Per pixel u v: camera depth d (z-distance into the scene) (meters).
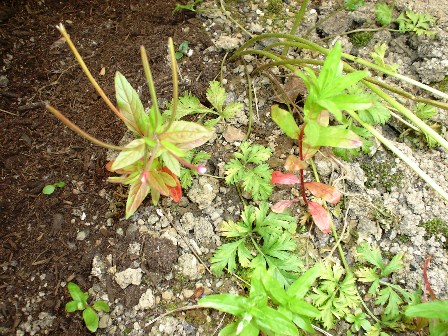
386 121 0.23
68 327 0.19
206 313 0.20
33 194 0.22
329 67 0.16
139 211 0.22
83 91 0.24
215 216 0.22
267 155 0.21
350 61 0.26
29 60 0.24
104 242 0.21
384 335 0.19
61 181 0.22
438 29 0.26
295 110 0.24
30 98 0.23
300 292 0.17
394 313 0.20
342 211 0.22
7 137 0.22
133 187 0.18
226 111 0.22
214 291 0.20
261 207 0.21
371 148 0.23
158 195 0.20
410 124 0.23
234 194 0.22
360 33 0.26
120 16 0.26
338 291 0.20
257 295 0.17
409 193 0.22
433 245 0.21
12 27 0.25
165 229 0.21
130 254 0.21
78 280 0.20
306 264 0.21
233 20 0.26
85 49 0.25
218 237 0.21
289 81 0.24
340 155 0.22
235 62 0.25
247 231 0.21
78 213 0.22
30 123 0.23
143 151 0.16
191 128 0.17
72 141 0.23
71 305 0.19
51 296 0.20
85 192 0.22
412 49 0.26
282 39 0.25
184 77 0.24
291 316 0.17
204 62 0.25
